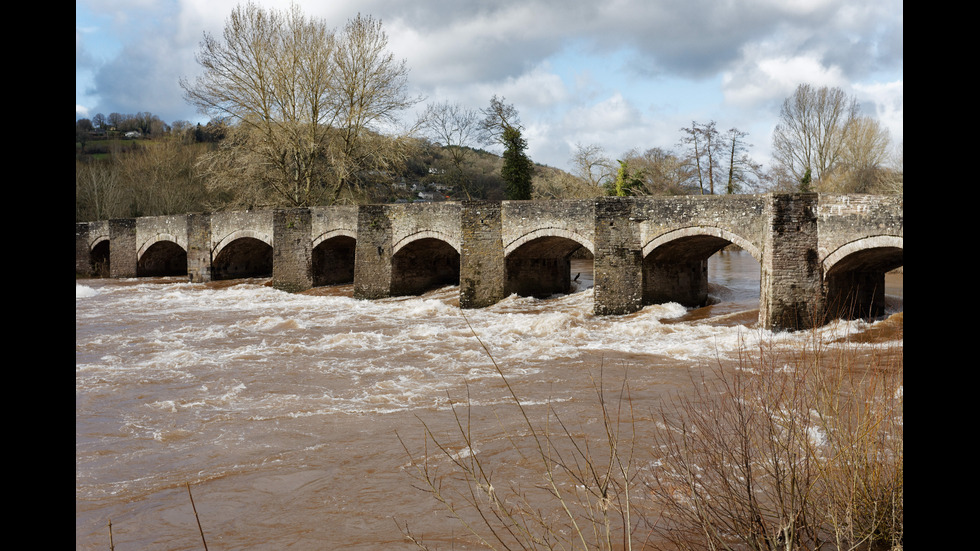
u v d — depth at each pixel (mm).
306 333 25359
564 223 28578
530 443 11625
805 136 50594
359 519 8945
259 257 48719
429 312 30531
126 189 65750
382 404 14961
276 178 46375
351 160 46969
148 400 15750
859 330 20406
